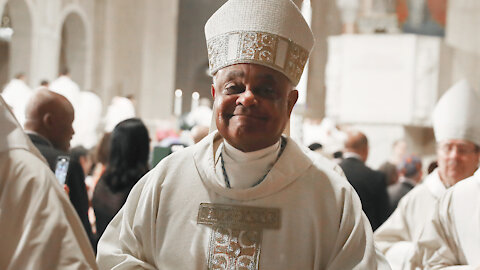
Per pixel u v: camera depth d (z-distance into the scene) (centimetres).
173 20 2119
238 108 185
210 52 195
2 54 1680
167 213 199
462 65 1762
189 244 194
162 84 2102
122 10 2038
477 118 362
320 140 1311
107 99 2012
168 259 195
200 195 197
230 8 190
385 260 191
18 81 1221
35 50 1656
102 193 359
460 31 1769
